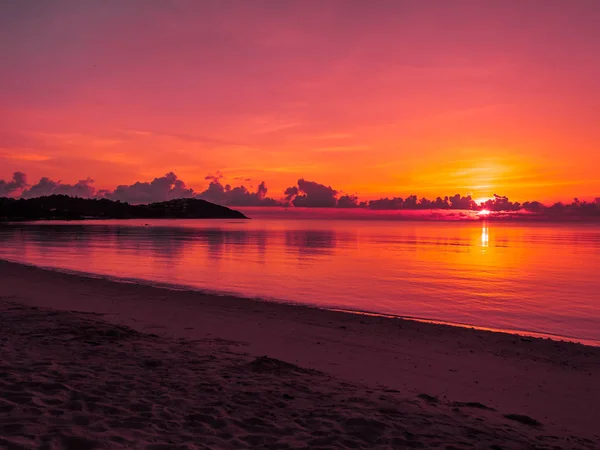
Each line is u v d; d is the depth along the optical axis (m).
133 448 4.48
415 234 127.88
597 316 18.44
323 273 32.41
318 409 6.23
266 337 12.53
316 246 65.88
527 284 28.14
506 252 58.59
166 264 37.16
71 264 36.03
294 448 4.87
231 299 18.73
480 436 5.71
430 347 12.09
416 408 6.78
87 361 7.85
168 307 16.58
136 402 5.90
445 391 8.66
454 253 56.09
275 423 5.59
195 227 177.00
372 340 12.66
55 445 4.32
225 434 5.13
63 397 5.77
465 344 12.49
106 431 4.86
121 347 9.23
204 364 8.38
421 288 25.72
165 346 9.80
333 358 10.68
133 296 18.88
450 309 19.62
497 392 8.80
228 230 143.00
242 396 6.57
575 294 24.17
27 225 180.12
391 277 30.64
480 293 24.23
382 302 21.03
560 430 6.78
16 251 50.81
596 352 11.91
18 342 8.85
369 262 41.81
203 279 27.92
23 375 6.58
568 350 12.05
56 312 13.18
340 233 126.56
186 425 5.32
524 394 8.76
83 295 18.78
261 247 61.84
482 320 17.48
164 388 6.66
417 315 18.17
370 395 7.34
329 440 5.14
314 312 16.47
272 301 20.20
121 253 48.91
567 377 9.85
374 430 5.53
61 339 9.47
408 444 5.21
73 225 185.62
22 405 5.32
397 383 8.95
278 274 31.41
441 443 5.33
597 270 36.94
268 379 7.69
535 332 15.58
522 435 6.06
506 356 11.41
